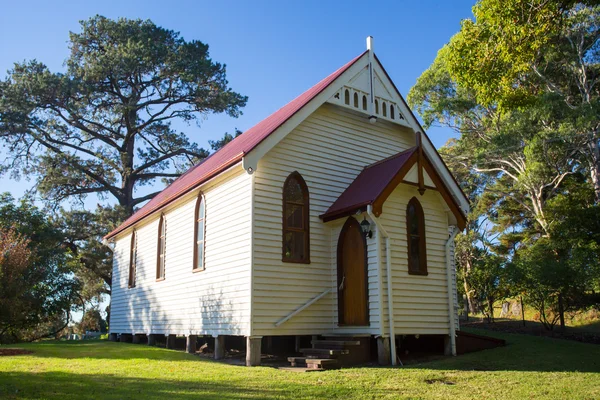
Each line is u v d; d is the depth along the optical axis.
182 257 18.64
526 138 33.69
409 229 15.48
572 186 38.75
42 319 29.42
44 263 28.98
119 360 13.98
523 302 23.64
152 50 40.66
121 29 42.16
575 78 35.34
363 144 17.52
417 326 14.77
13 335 28.05
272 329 14.05
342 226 15.44
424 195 16.03
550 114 30.00
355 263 14.98
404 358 14.96
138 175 44.22
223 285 15.42
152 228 22.25
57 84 38.00
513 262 25.06
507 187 45.25
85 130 42.19
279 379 10.70
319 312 15.08
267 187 14.84
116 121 43.75
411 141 18.95
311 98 15.73
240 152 14.29
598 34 34.00
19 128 37.38
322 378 10.91
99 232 38.50
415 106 41.75
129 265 24.56
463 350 16.06
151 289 21.36
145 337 24.59
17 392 8.66
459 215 16.27
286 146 15.54
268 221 14.65
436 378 11.16
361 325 14.37
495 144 35.03
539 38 14.91
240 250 14.70
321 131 16.50
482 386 10.28
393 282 14.57
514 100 16.77
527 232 45.31
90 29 42.69
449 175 18.14
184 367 12.64
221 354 15.23
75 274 38.62
